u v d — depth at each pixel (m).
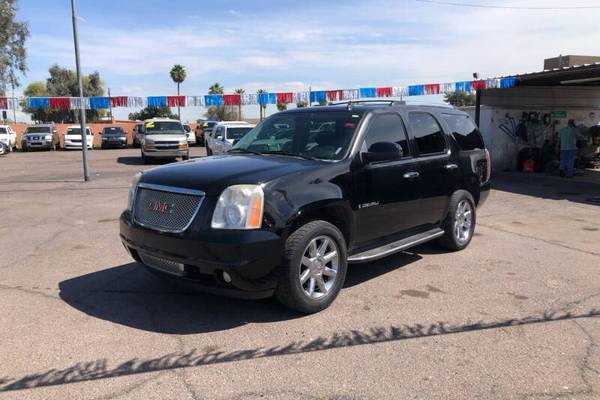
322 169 4.73
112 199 11.52
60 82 62.00
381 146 5.04
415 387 3.37
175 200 4.36
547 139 18.16
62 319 4.44
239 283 4.11
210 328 4.28
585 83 17.06
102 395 3.24
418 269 6.02
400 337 4.13
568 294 5.18
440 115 6.68
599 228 8.52
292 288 4.35
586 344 4.02
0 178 16.39
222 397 3.23
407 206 5.70
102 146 35.09
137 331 4.21
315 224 4.48
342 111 5.64
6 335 4.11
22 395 3.23
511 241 7.52
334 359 3.74
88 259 6.34
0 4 28.94
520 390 3.33
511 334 4.20
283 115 6.11
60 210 10.00
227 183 4.23
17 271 5.84
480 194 7.20
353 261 4.99
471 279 5.66
